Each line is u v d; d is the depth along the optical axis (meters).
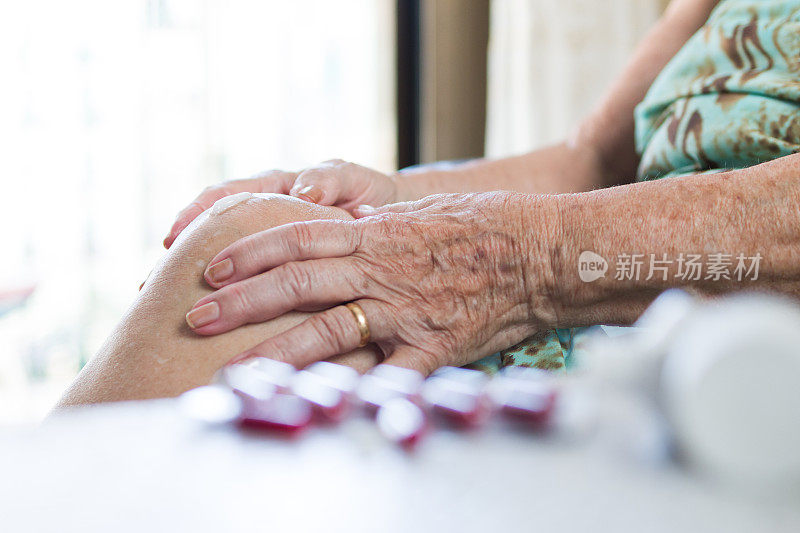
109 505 0.29
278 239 0.62
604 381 0.33
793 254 0.59
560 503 0.28
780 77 0.74
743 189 0.61
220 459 0.33
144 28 2.15
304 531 0.27
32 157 2.08
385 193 0.82
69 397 0.59
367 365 0.63
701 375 0.28
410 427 0.34
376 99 2.46
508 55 2.32
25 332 2.11
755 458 0.27
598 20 2.30
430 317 0.62
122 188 2.17
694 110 0.78
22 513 0.28
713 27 0.80
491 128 2.34
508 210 0.63
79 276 2.16
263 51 2.29
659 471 0.29
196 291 0.62
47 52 2.06
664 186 0.62
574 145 0.97
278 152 2.35
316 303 0.62
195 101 2.22
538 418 0.35
